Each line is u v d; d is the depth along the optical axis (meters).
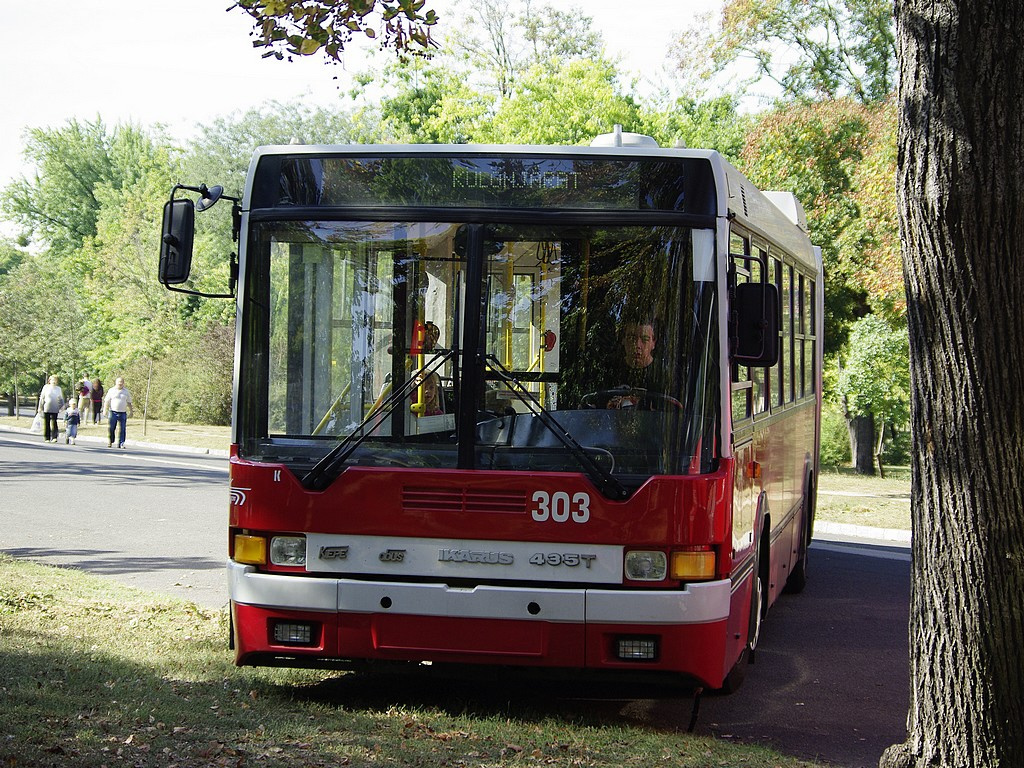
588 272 6.74
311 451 6.82
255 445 6.88
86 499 19.44
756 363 6.66
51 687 6.72
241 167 69.88
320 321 6.90
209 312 52.44
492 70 52.66
